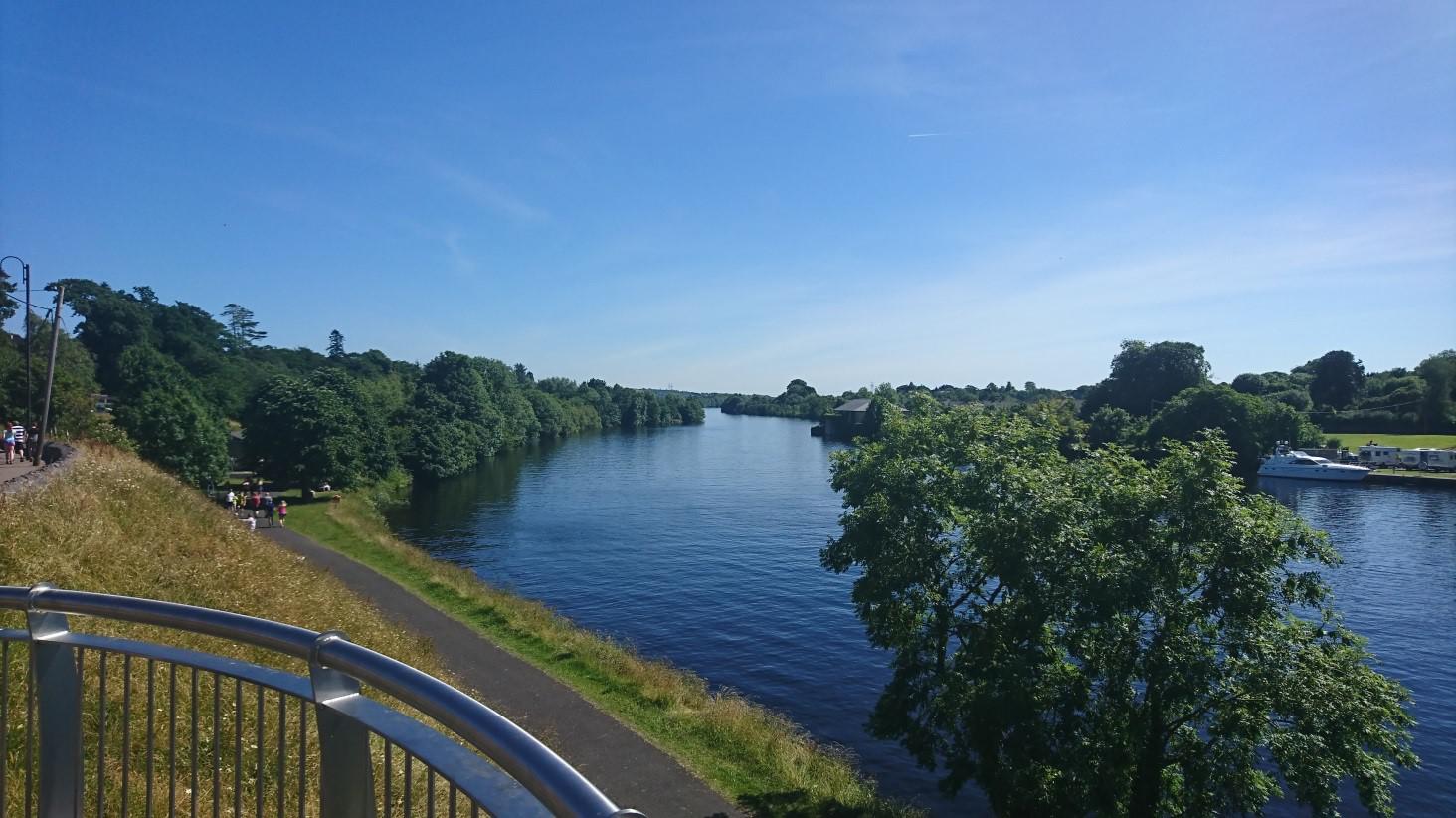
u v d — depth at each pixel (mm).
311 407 58000
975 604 16656
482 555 43688
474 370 104188
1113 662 14062
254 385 108500
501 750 1924
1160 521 14805
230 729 8094
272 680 2840
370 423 70562
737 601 34438
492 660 19594
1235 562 13469
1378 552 43812
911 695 16828
